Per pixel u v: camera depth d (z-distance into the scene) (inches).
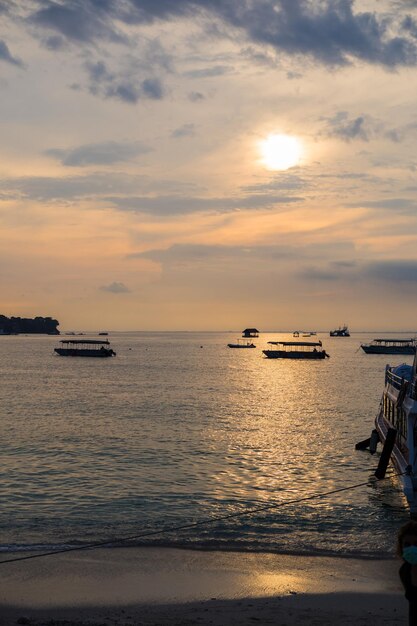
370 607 676.7
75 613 658.8
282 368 6309.1
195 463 1567.4
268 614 650.8
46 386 4040.4
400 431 1355.8
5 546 908.6
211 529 1014.4
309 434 2073.1
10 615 651.5
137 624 612.1
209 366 6609.3
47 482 1339.8
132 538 954.1
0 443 1841.8
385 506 1173.7
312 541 957.8
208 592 730.8
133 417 2487.7
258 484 1348.4
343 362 7623.0
